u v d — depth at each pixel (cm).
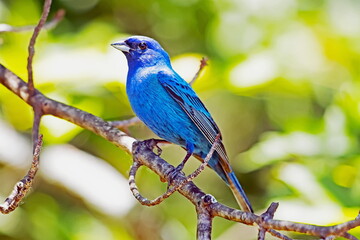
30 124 1141
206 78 1138
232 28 1352
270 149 1171
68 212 1214
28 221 1207
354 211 941
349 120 1166
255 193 1501
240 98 1527
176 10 1474
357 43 1347
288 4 1366
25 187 627
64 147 1164
